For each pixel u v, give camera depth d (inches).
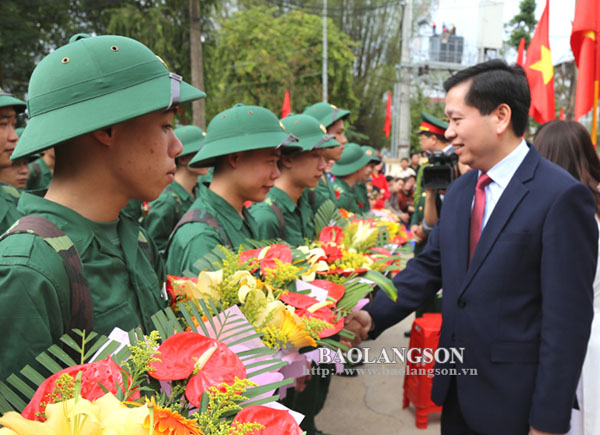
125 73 43.9
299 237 122.6
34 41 556.1
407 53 767.7
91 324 43.2
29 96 44.5
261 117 86.8
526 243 68.2
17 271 38.4
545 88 179.8
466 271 75.0
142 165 46.7
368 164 243.9
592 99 144.8
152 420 31.1
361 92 1549.0
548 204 67.3
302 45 984.9
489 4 677.9
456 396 77.2
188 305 50.1
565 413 64.3
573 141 89.5
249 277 56.9
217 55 928.3
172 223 147.9
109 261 47.6
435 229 90.8
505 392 69.3
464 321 72.7
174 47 596.1
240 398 37.4
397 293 88.4
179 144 50.8
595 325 84.7
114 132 45.4
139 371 37.4
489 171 73.9
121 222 52.8
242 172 85.4
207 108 753.6
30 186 167.8
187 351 40.0
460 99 72.7
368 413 137.9
